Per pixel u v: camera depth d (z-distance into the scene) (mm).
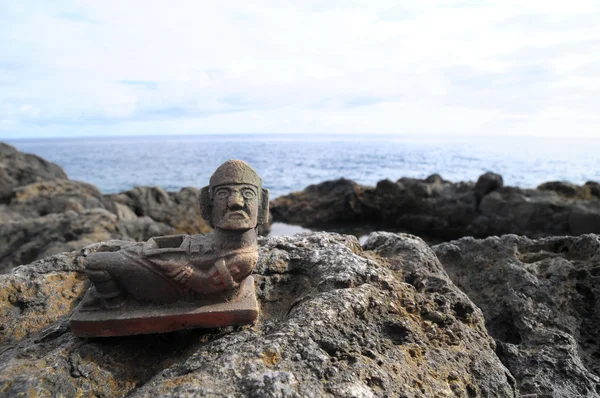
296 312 254
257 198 275
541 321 330
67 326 270
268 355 214
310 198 1886
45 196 1168
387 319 258
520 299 345
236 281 267
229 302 269
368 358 226
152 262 258
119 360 245
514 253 399
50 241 821
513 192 1415
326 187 1912
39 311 289
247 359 211
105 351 247
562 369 283
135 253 261
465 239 436
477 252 419
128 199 1366
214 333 265
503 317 350
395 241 373
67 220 879
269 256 331
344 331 239
